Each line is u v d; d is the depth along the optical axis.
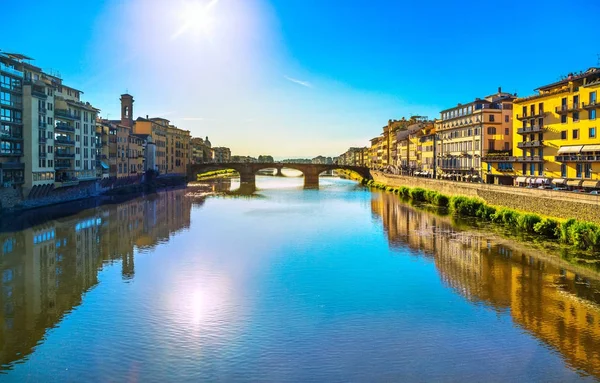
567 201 56.56
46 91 82.62
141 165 148.12
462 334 27.78
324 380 22.72
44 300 34.00
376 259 46.38
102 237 58.25
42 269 42.56
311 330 28.48
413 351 25.62
